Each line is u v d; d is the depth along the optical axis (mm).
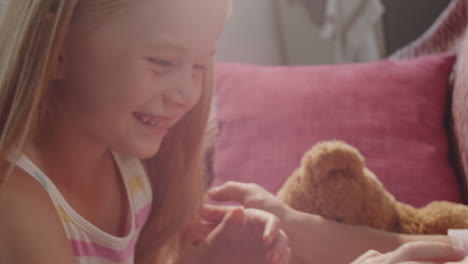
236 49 1808
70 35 557
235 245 810
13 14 562
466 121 985
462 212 763
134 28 542
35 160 632
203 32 557
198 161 829
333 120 1023
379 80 1091
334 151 748
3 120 574
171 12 538
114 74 555
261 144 1020
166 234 858
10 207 571
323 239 757
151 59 556
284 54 1969
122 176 796
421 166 970
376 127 1013
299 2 1900
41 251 565
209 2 551
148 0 537
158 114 582
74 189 693
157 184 860
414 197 927
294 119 1033
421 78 1102
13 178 590
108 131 588
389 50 1885
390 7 1843
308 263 774
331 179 762
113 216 778
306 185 776
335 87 1078
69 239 669
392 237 730
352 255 740
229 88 1145
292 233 780
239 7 1800
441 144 1033
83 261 696
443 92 1115
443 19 1262
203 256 825
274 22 1910
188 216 863
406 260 628
